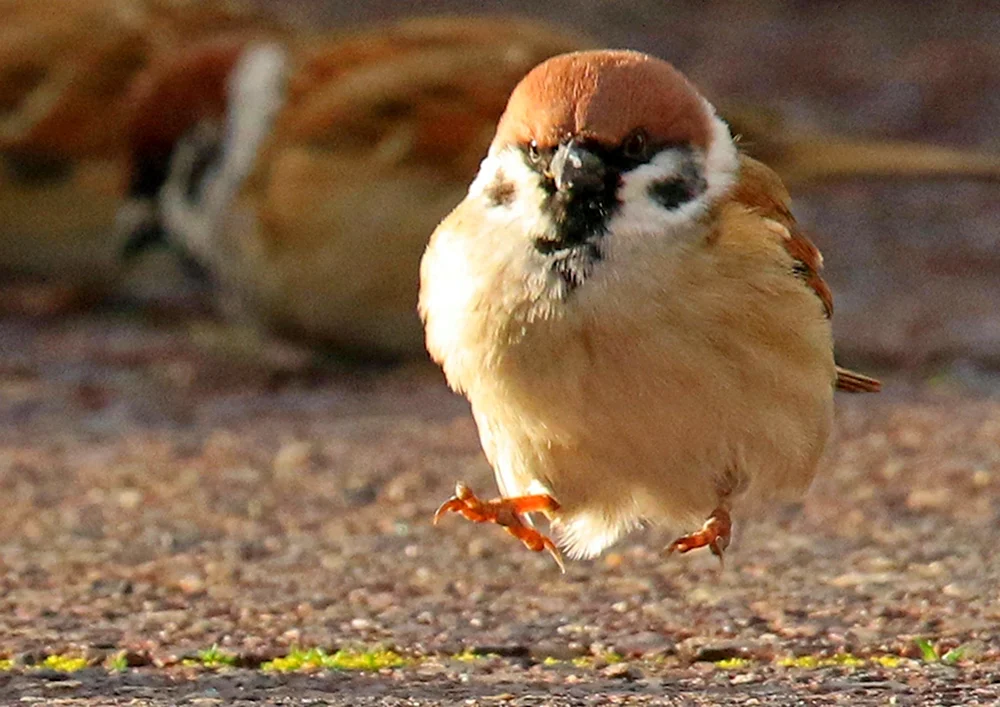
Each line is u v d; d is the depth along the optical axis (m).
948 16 25.33
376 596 9.20
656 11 25.30
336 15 24.50
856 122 21.56
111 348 15.99
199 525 10.79
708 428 7.75
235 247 15.21
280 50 15.27
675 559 9.79
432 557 10.02
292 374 15.23
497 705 7.14
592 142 7.55
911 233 19.39
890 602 8.80
